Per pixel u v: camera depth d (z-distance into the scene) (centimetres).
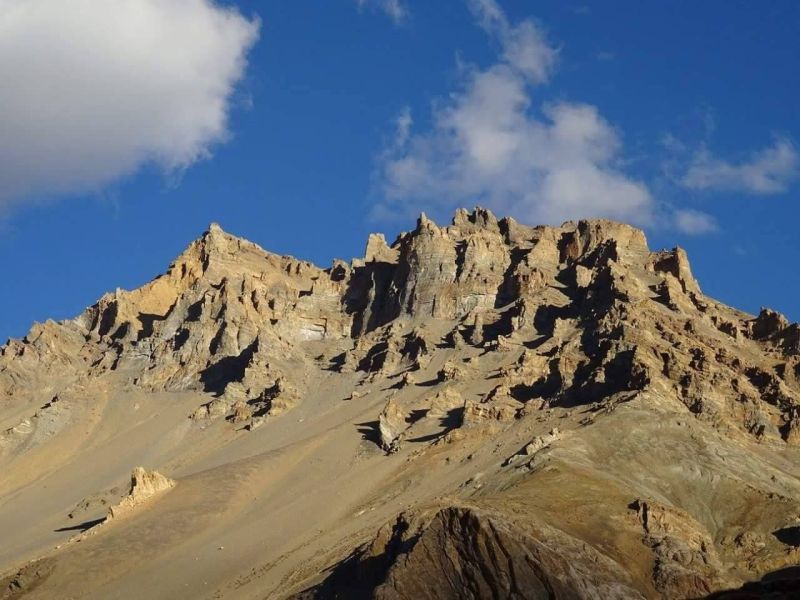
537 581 14175
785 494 18462
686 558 15600
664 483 18625
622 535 16162
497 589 14200
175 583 19625
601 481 17950
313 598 16462
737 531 17300
